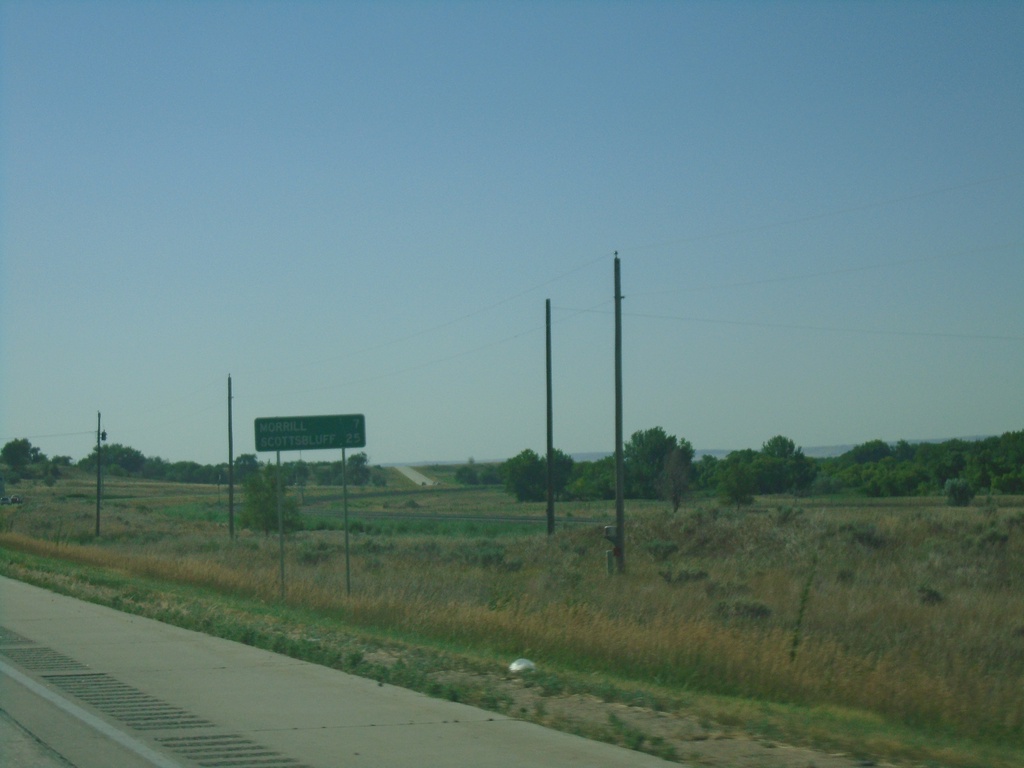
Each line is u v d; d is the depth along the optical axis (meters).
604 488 116.69
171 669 13.45
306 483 179.88
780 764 8.70
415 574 27.88
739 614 19.19
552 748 9.05
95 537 61.59
